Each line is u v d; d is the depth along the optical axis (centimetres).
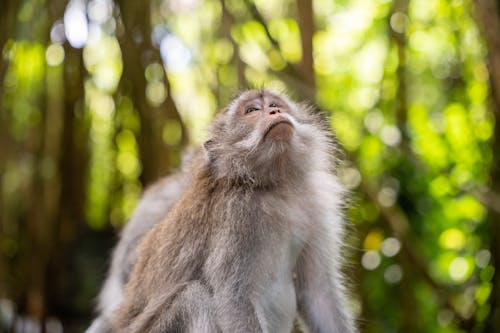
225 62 846
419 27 1011
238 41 838
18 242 1026
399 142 1034
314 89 731
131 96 840
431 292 1030
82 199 933
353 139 1184
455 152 1102
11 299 1005
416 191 1130
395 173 1123
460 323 940
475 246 1027
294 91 743
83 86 881
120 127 870
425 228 1131
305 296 638
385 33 1096
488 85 830
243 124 623
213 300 576
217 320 571
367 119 1104
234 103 661
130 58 827
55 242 946
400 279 966
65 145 912
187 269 599
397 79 899
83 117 903
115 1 828
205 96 914
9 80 877
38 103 924
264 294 595
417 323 928
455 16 880
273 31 984
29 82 939
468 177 1045
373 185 946
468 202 1091
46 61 870
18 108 945
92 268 1148
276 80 823
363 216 970
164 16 843
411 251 930
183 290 588
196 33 881
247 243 585
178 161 879
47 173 929
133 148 934
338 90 1245
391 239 1023
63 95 887
